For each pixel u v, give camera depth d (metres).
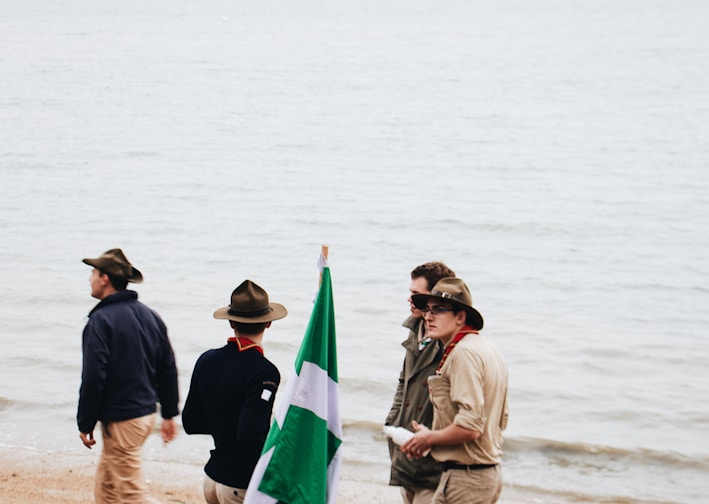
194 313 17.58
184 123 54.91
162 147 45.34
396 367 14.15
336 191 33.78
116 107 62.75
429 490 5.54
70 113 59.16
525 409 12.46
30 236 25.58
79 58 101.94
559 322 17.58
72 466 9.57
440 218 28.47
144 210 29.81
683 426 11.83
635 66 83.50
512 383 13.62
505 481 9.94
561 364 14.72
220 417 5.41
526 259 23.55
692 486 9.97
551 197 32.25
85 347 6.10
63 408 11.80
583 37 121.31
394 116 57.38
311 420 5.50
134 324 6.21
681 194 32.47
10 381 12.92
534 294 20.00
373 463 10.13
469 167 39.34
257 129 52.25
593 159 40.81
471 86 73.75
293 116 57.78
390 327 16.73
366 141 47.28
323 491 5.50
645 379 13.93
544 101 63.66
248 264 22.66
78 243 24.77
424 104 63.22
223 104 64.50
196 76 84.12
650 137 46.72
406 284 20.62
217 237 25.80
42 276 20.58
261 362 5.39
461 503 5.23
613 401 12.81
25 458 9.86
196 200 31.72
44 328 16.06
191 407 5.63
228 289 19.84
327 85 75.75
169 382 6.53
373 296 19.30
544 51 102.12
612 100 63.06
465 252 24.41
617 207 30.23
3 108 61.19
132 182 35.41
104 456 6.29
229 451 5.48
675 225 27.39
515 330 16.92
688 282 20.94
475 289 20.48
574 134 48.50
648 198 31.81
